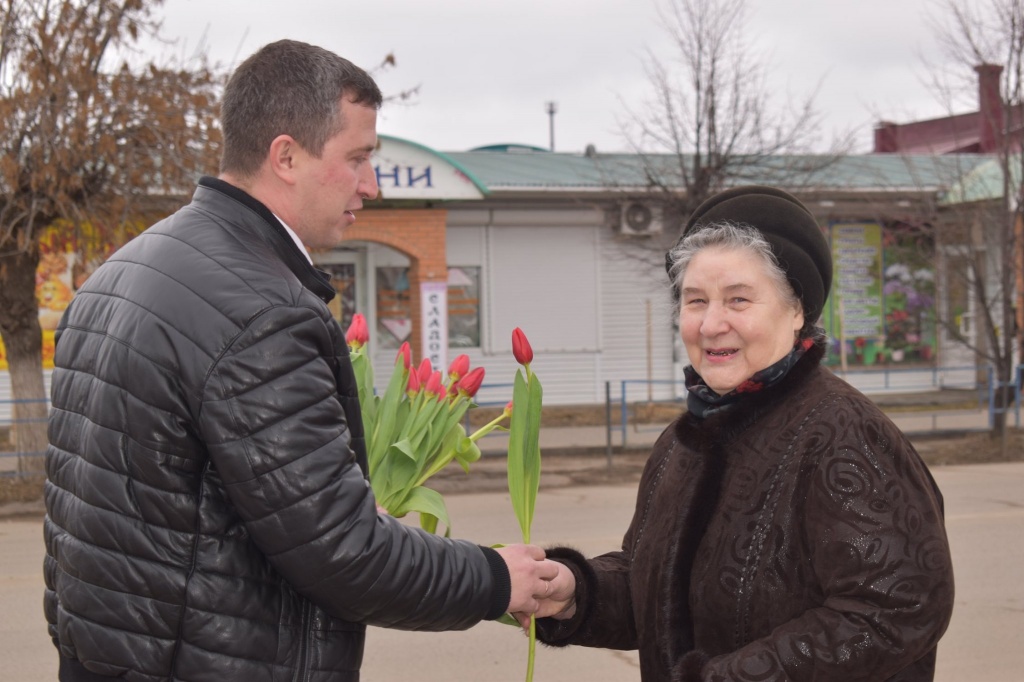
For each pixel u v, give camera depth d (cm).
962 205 1282
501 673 509
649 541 209
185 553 178
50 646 541
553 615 225
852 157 1802
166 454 179
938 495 188
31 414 1013
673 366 1622
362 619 186
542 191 1475
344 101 200
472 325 1566
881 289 1722
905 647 168
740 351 193
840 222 1694
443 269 1399
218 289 182
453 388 251
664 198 1388
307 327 183
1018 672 494
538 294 1580
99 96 895
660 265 1461
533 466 229
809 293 195
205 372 177
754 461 189
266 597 183
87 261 988
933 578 170
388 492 241
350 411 197
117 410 181
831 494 175
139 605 178
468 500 966
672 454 218
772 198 197
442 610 193
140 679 178
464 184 1331
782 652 171
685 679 178
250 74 199
